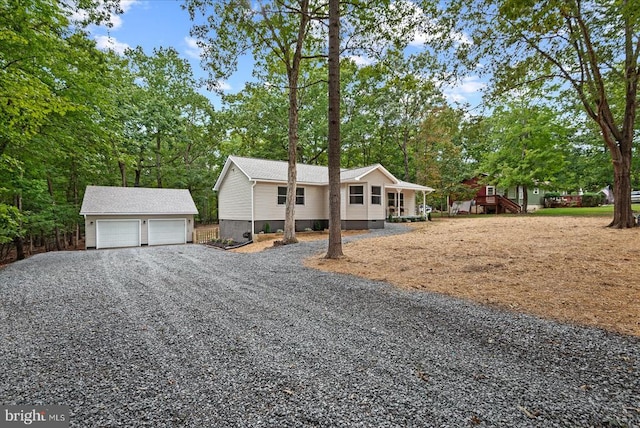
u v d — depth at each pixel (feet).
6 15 23.62
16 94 20.80
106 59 32.86
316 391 7.58
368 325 11.99
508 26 26.63
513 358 9.15
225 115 80.89
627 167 35.14
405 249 28.53
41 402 7.26
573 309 12.71
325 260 25.91
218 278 21.11
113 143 42.73
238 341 10.64
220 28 34.45
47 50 27.84
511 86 31.99
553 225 40.24
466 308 13.52
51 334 11.43
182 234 60.03
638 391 7.35
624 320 11.37
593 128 54.29
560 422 6.31
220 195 59.77
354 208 53.83
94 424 6.43
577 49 30.22
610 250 22.30
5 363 9.18
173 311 14.05
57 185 63.05
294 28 38.34
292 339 10.75
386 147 102.06
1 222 34.30
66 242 67.72
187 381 8.11
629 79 30.37
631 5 17.24
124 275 22.81
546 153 69.46
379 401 7.14
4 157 30.09
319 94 85.87
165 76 80.28
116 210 53.21
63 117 32.40
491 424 6.28
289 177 38.86
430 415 6.61
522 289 15.61
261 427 6.30
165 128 72.28
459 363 8.90
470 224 48.91
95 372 8.63
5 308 14.70
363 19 31.96
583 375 8.13
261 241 45.06
